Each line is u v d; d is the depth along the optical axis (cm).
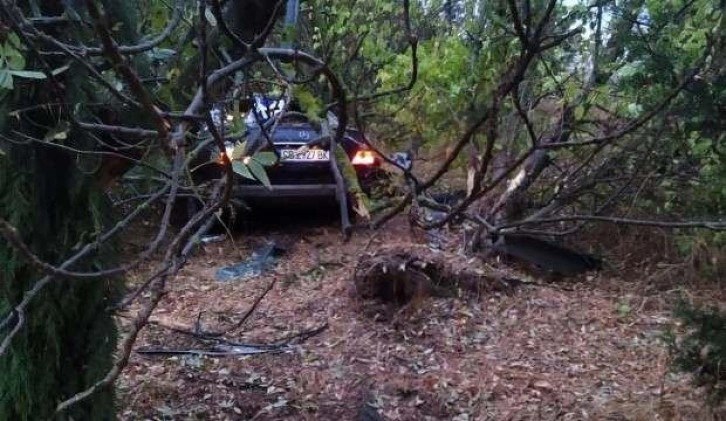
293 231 866
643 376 556
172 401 507
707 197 568
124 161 255
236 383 537
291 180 804
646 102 505
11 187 246
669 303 658
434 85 570
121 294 281
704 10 478
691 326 424
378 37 569
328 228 867
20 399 269
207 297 693
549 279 747
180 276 739
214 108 221
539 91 586
